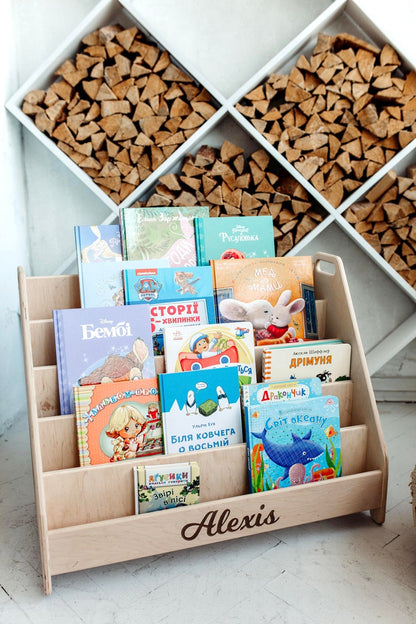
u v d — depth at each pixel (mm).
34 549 1596
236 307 1762
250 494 1509
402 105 2393
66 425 1489
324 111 2389
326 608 1342
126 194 2467
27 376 1447
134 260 1745
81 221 2645
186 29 2504
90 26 2314
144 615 1333
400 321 2766
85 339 1549
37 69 2312
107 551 1403
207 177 2443
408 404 2688
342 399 1734
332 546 1586
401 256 2547
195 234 1859
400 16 2445
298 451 1591
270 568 1494
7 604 1378
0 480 1989
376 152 2400
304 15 2477
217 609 1347
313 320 1852
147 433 1530
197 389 1559
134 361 1583
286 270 1824
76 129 2410
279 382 1613
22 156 2582
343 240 2693
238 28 2502
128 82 2369
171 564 1523
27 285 1751
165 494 1469
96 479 1435
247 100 2420
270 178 2443
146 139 2400
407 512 1745
